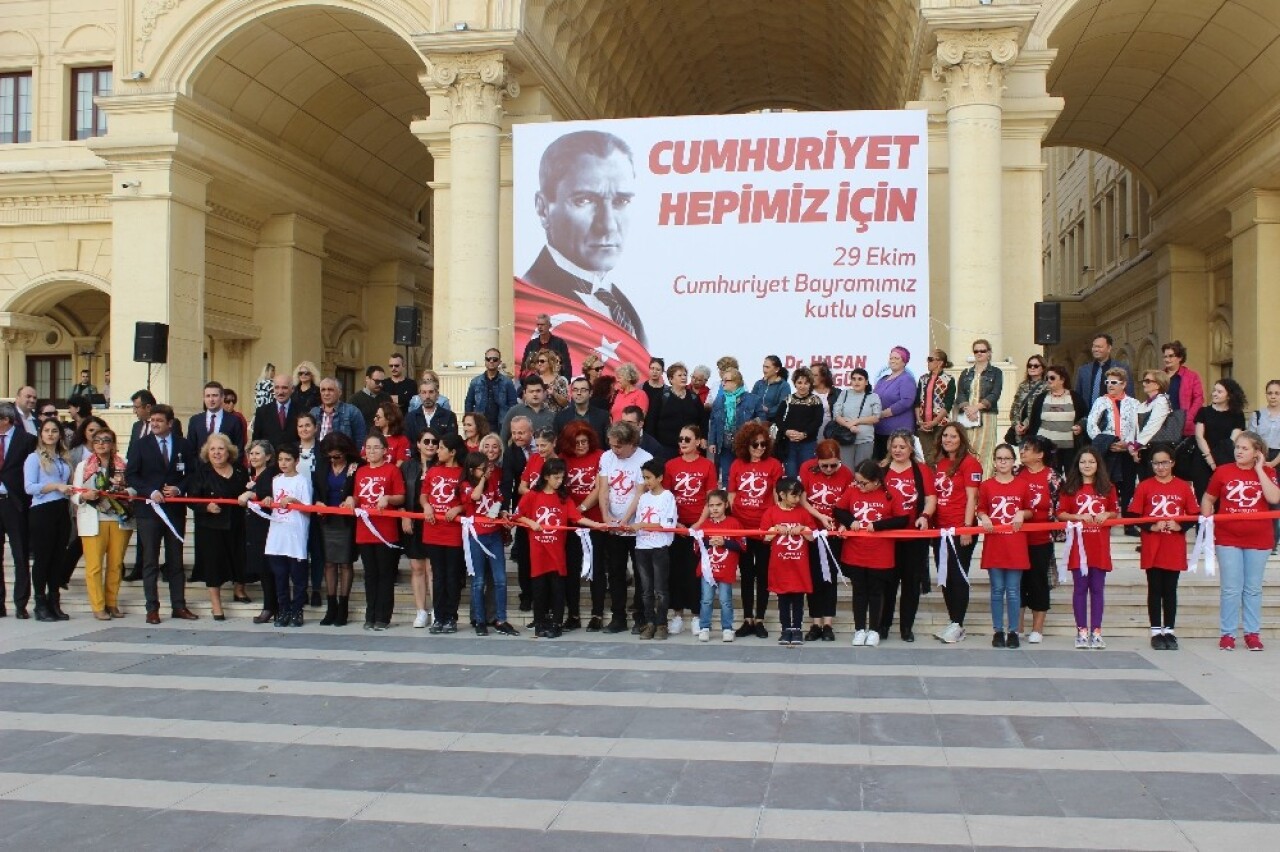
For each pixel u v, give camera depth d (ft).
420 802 18.24
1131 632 33.09
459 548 33.96
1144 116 74.95
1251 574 30.63
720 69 83.46
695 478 33.73
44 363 78.59
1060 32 59.98
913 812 17.46
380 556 34.53
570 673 27.81
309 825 17.25
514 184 50.06
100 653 30.96
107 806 18.25
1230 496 30.60
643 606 33.40
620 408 38.40
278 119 70.08
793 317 47.88
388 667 28.71
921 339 47.19
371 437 34.86
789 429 36.70
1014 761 20.08
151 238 61.77
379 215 84.64
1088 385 42.39
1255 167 62.64
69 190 71.15
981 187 49.24
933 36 50.47
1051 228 135.03
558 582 33.17
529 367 44.93
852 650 30.86
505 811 17.75
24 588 37.40
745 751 20.84
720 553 32.04
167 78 61.52
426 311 95.86
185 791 18.95
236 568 37.50
